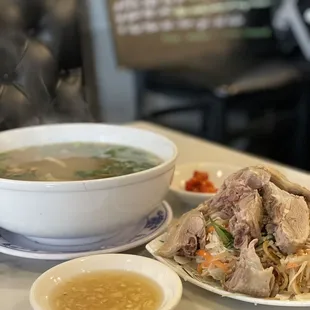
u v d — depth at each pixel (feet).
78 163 1.44
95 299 1.04
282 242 1.10
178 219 1.35
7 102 2.10
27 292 1.17
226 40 4.12
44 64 2.25
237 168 1.79
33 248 1.28
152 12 3.76
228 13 4.09
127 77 3.92
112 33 3.65
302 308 1.07
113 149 1.54
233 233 1.15
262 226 1.16
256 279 1.06
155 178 1.24
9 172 1.36
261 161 1.96
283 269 1.10
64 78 2.35
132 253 1.31
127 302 1.03
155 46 3.81
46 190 1.15
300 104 3.92
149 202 1.26
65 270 1.10
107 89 3.83
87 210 1.18
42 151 1.53
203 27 3.99
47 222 1.19
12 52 2.14
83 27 3.49
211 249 1.16
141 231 1.35
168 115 3.82
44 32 2.33
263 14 4.26
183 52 3.93
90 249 1.26
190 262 1.20
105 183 1.17
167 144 1.45
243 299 1.06
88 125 1.61
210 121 3.58
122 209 1.21
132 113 4.01
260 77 3.78
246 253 1.08
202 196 1.55
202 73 3.78
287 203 1.16
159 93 3.84
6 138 1.53
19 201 1.17
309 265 1.10
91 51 3.59
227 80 3.66
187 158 2.01
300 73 3.92
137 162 1.44
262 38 4.29
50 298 1.04
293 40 4.30
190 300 1.12
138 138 1.55
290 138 3.98
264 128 3.86
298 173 1.77
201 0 3.94
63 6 2.37
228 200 1.22
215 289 1.09
